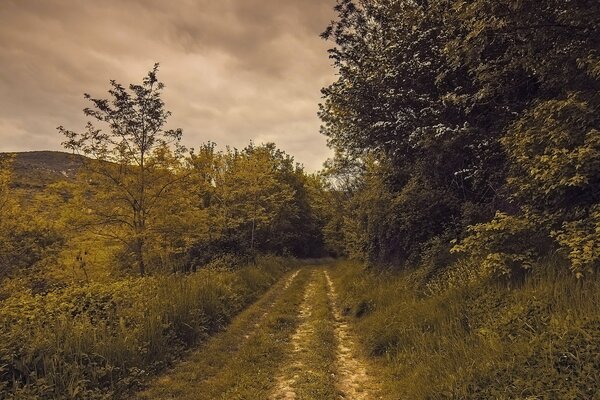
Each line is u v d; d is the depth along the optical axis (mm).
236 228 25891
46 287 16453
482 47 7383
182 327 8961
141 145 14688
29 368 5773
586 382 3748
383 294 11406
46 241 17594
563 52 6883
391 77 12141
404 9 13086
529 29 6809
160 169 14984
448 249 10320
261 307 13742
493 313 6121
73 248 16297
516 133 7250
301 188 50000
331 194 34875
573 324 4527
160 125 14773
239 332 10297
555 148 6090
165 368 7379
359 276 16641
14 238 16750
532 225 6633
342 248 39562
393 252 14430
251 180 24703
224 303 12211
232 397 5891
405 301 9656
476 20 7199
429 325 7461
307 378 6605
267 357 7879
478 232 7398
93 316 8188
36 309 7566
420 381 5582
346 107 14562
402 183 14859
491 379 4547
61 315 7328
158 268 16812
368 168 20516
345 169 26531
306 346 8797
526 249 6746
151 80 14266
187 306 9680
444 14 10414
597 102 6203
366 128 13992
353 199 22031
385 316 9445
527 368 4312
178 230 15719
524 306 5562
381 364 7406
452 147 10602
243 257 23000
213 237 22641
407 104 12477
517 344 4840
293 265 35375
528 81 8586
